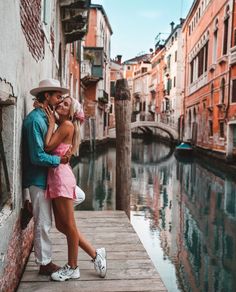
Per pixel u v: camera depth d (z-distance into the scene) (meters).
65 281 3.89
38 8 5.31
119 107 6.86
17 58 3.41
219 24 22.39
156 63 56.44
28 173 3.75
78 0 11.81
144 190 14.73
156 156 29.02
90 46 34.25
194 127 28.66
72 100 3.76
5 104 3.33
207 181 16.72
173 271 6.80
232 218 10.48
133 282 3.94
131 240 5.25
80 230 5.69
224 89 20.81
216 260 7.38
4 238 3.04
